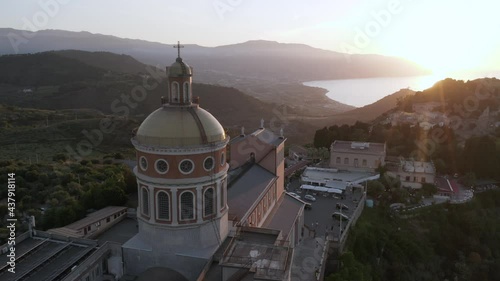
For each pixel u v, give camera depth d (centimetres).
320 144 12694
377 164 10088
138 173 4328
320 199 8844
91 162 11638
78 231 6262
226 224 4650
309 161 11600
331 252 6353
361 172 10169
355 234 7162
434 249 7869
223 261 3847
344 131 12631
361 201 8288
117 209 7381
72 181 9525
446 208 8694
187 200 4206
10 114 18188
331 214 7938
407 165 9981
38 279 4191
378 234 7462
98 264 4550
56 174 9881
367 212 8344
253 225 5503
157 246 4303
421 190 9038
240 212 5106
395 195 8762
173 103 4350
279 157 6875
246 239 4519
